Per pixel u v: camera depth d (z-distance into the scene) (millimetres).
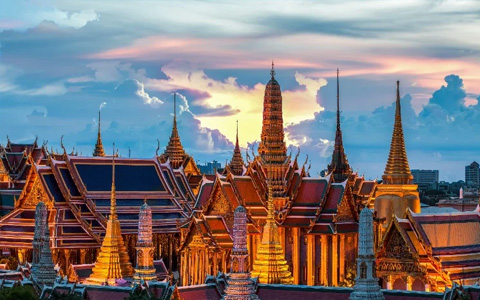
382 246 150250
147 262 152375
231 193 191500
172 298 136625
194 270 186750
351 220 192375
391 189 195125
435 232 152000
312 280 189875
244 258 138875
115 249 162500
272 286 138500
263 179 195500
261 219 192375
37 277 152625
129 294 136875
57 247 197625
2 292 139500
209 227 187000
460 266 152125
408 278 148500
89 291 140375
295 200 194000
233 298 136875
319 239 190375
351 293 128625
